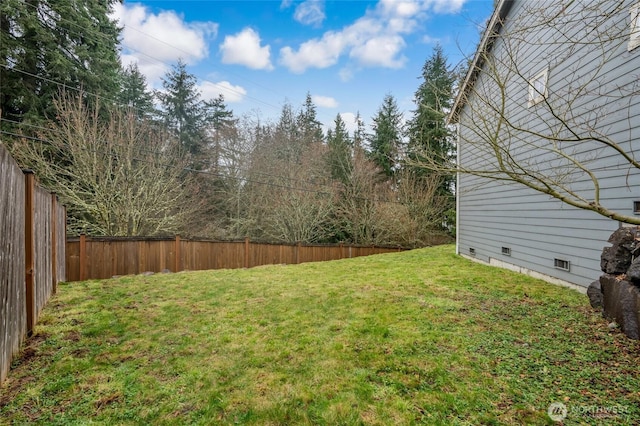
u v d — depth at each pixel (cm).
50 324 348
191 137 1867
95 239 708
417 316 378
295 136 1833
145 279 621
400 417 202
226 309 423
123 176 1004
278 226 1449
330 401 220
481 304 422
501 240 701
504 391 227
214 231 1419
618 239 353
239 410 212
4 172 235
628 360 261
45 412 205
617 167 405
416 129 1573
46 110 990
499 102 672
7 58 914
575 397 218
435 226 1659
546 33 531
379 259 898
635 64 376
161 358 282
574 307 398
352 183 1598
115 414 205
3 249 233
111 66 1194
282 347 305
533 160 575
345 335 330
